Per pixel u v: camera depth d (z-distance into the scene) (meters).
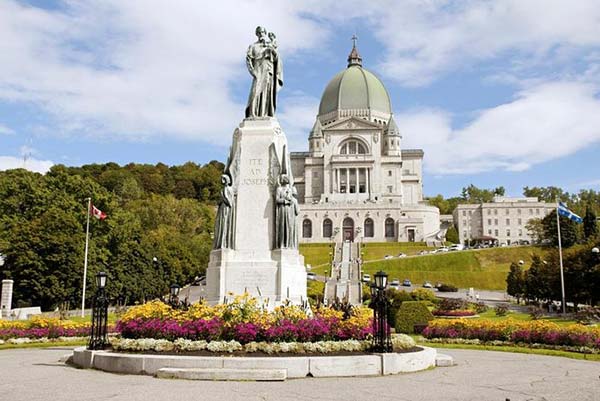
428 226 158.12
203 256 104.62
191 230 126.69
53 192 72.06
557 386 15.82
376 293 18.88
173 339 18.25
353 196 160.75
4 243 59.62
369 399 13.12
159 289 79.81
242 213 24.73
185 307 20.92
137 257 76.44
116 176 174.50
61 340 31.50
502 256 117.06
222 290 23.50
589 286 61.69
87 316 53.09
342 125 171.12
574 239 121.38
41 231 60.91
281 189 24.62
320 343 17.77
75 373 17.06
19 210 70.06
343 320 19.28
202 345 17.56
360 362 16.88
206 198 198.75
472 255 116.56
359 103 184.12
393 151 176.38
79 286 61.53
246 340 17.84
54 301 61.09
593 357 24.11
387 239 149.88
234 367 16.08
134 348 18.08
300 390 14.09
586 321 43.84
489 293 93.94
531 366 20.70
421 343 31.42
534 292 73.00
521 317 54.12
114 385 14.64
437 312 55.84
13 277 59.31
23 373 17.28
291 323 18.33
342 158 167.25
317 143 175.50
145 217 125.62
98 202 75.69
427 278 101.31
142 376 16.22
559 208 60.22
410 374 17.53
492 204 174.88
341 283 81.38
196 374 15.66
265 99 26.31
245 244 24.47
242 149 25.31
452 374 17.88
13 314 50.44
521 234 172.75
